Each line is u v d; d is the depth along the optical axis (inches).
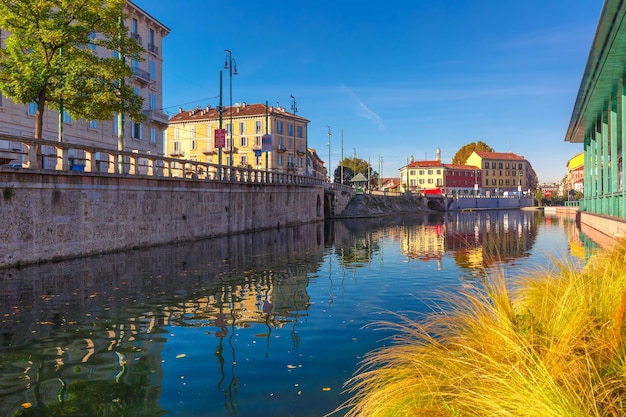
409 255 824.3
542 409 118.8
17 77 667.4
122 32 793.6
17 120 1101.1
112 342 303.6
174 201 967.0
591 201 1609.3
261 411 201.9
